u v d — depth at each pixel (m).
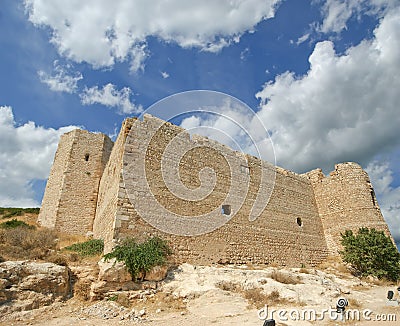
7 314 8.68
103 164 25.86
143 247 12.40
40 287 9.89
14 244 12.41
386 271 18.94
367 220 23.70
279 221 21.27
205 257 15.38
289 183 24.12
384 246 19.77
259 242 18.91
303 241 22.50
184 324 8.49
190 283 11.79
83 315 9.20
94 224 22.58
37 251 12.05
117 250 11.86
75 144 25.33
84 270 11.52
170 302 10.48
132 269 11.28
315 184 27.22
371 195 25.16
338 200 25.36
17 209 34.47
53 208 23.22
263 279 13.31
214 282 12.12
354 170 25.69
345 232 22.14
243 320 8.90
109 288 10.70
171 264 13.53
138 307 10.07
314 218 25.16
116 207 13.04
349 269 20.88
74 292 10.69
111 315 9.23
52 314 9.20
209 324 8.52
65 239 19.64
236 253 17.11
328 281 15.62
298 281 14.31
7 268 9.70
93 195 24.39
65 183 23.69
